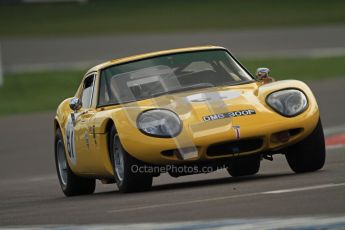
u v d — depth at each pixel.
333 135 55.19
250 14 190.12
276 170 35.62
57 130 37.22
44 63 129.12
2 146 67.00
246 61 124.75
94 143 31.41
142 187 29.66
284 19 180.25
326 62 119.94
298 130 29.25
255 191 25.09
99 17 193.38
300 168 30.67
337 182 25.27
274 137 29.02
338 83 94.94
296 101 29.52
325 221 18.31
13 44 157.12
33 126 77.38
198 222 19.83
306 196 22.45
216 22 179.88
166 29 171.62
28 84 111.50
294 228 17.80
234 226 18.75
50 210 27.03
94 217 23.09
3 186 45.41
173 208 23.02
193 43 147.38
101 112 31.39
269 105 29.38
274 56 128.38
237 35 158.12
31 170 53.81
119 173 30.12
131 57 33.50
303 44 140.75
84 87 35.12
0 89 108.56
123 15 195.62
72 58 133.88
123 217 22.28
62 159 37.00
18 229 22.19
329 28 161.75
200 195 25.73
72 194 36.12
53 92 106.12
